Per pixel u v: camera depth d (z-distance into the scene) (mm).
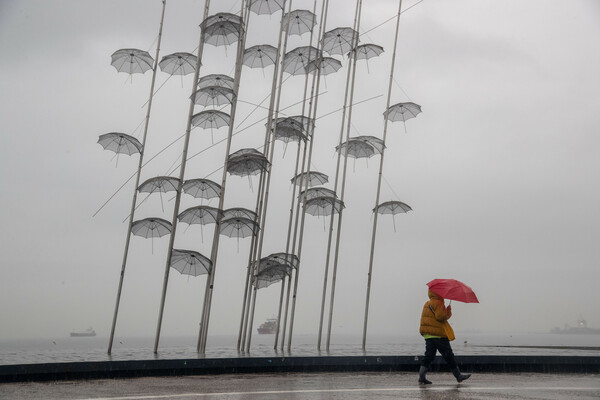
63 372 10203
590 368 12844
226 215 15398
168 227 14812
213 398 7898
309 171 17000
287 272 15781
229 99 15906
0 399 7867
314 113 17625
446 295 10016
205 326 14969
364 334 17062
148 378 10641
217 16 15211
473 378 11273
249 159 15047
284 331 16391
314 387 9336
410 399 7941
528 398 8125
